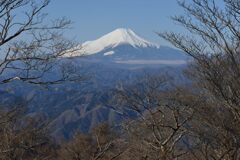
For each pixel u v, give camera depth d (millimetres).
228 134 13094
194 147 16469
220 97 12477
